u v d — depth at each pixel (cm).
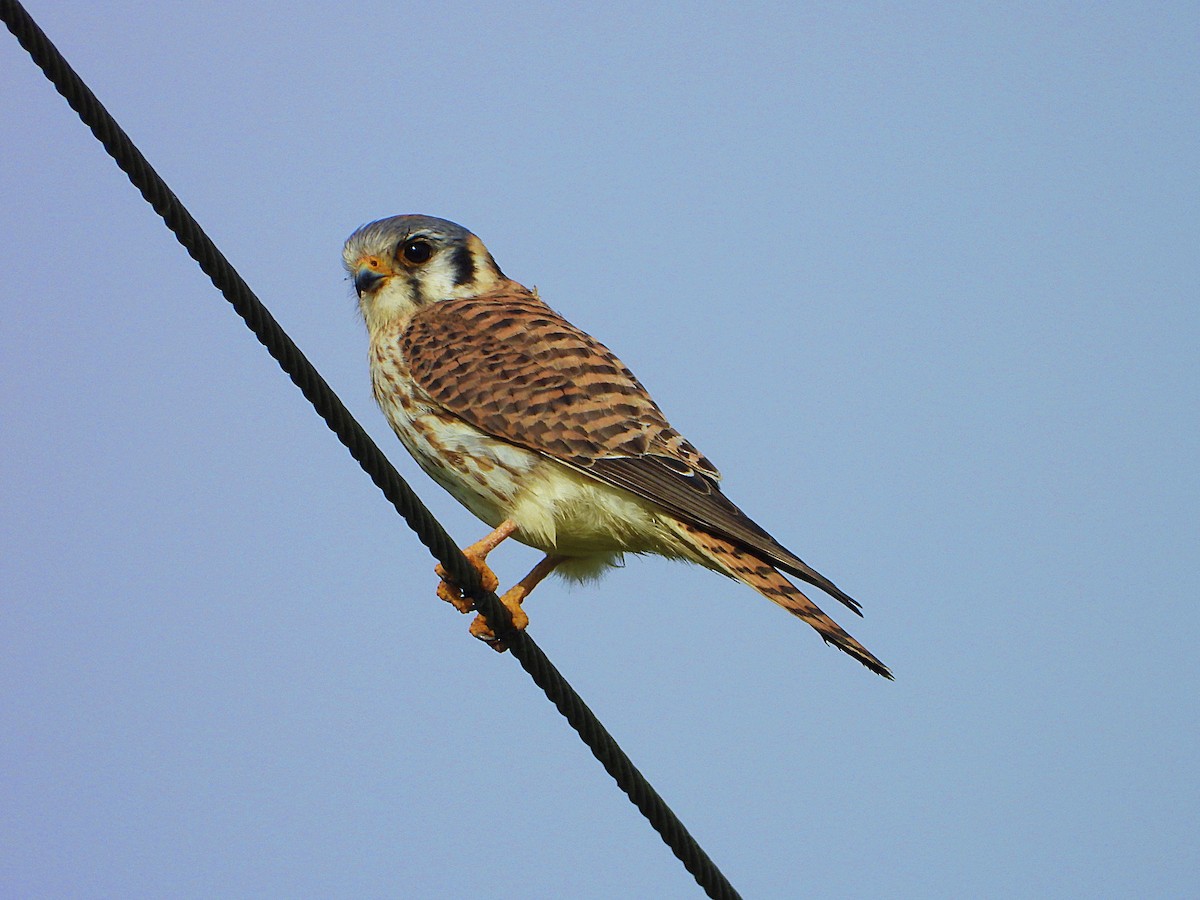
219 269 783
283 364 809
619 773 902
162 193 770
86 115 744
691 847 905
